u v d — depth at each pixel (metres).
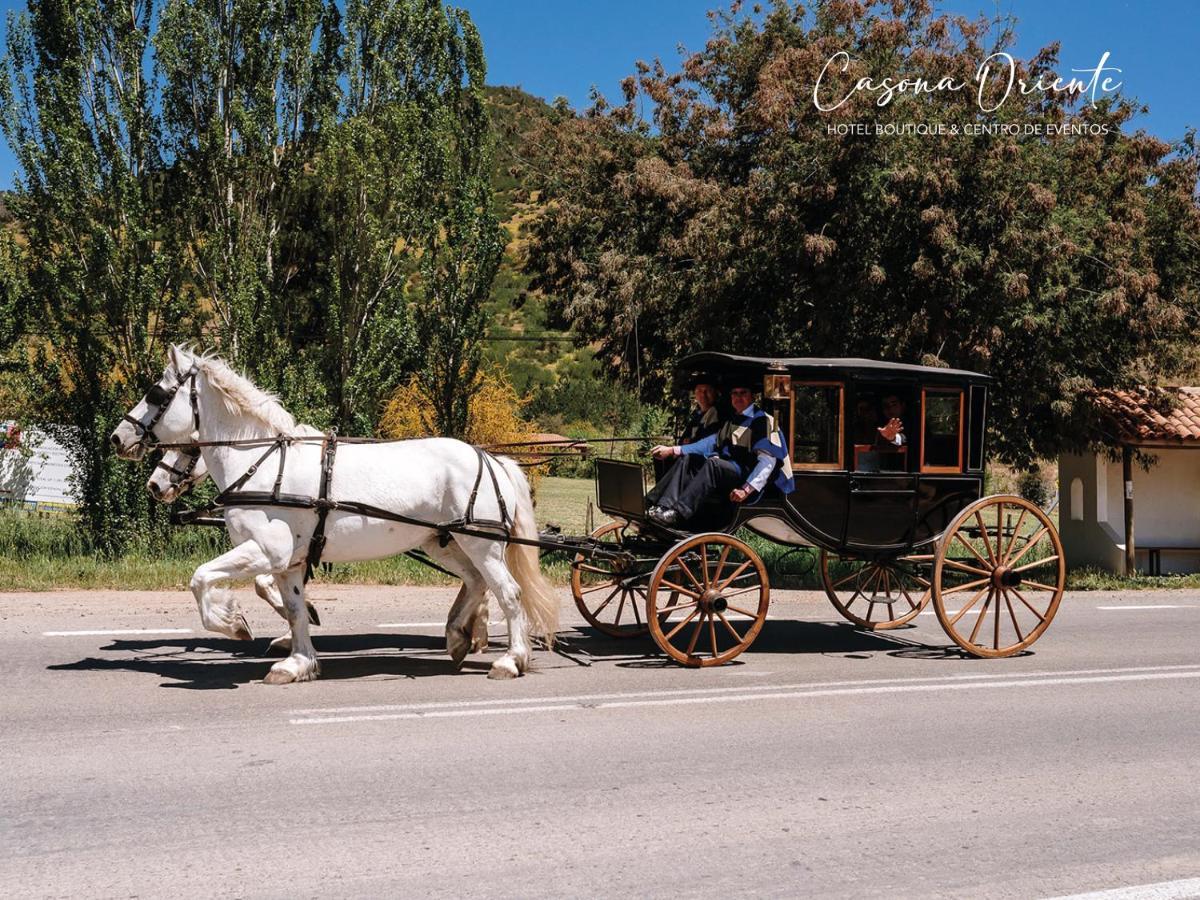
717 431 9.55
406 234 16.64
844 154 16.44
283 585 8.11
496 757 6.18
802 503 9.21
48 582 12.69
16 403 16.98
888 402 9.64
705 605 8.79
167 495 8.08
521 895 4.27
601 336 21.41
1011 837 5.04
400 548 8.33
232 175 15.95
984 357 15.90
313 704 7.34
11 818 5.07
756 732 6.86
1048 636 10.98
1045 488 28.16
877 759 6.32
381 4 16.61
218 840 4.82
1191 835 5.11
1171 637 11.02
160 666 8.45
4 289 15.48
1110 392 18.83
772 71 17.78
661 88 22.45
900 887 4.41
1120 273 16.28
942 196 16.25
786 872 4.55
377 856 4.65
